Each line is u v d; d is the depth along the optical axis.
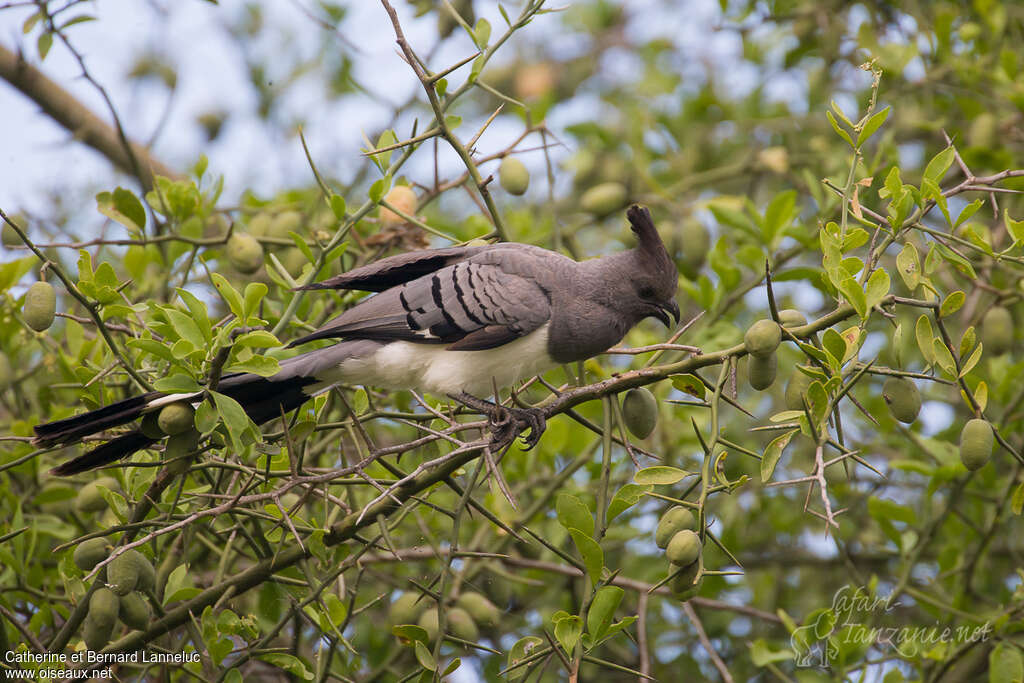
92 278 7.20
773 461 6.71
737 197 12.44
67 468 7.36
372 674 9.31
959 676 9.50
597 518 7.21
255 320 7.16
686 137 13.75
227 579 7.92
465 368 8.66
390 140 8.73
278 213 10.31
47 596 8.11
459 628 8.66
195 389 6.73
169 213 9.49
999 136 11.17
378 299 8.61
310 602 7.72
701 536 6.67
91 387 8.30
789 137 13.11
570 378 9.32
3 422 9.83
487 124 8.11
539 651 7.41
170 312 6.83
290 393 8.32
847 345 6.68
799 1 13.04
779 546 11.95
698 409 11.13
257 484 7.45
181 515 7.56
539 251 8.97
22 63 11.65
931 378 6.80
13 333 9.32
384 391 10.02
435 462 6.52
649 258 9.02
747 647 10.86
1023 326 11.41
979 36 11.84
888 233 7.34
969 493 9.65
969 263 6.94
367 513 7.55
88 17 9.45
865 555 11.28
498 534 9.66
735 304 11.34
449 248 8.84
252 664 9.27
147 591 7.21
